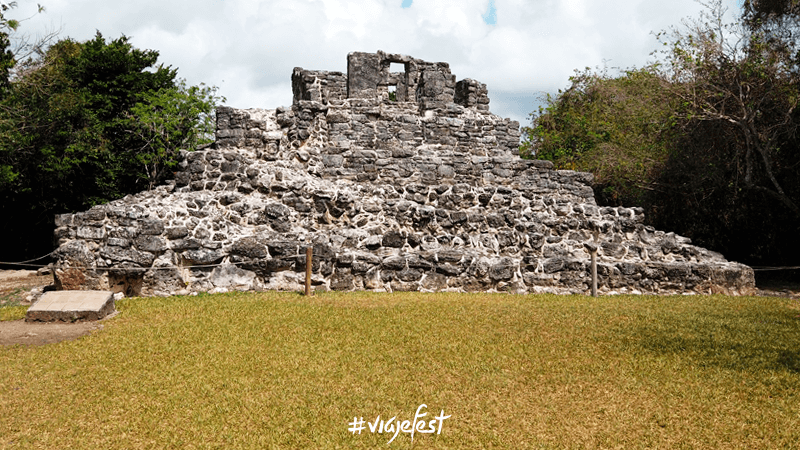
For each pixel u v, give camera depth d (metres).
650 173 20.39
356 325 8.38
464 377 6.43
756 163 16.95
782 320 9.55
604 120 25.91
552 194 16.47
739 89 16.05
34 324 8.38
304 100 16.34
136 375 6.37
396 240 12.38
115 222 10.55
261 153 15.02
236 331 7.99
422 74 17.25
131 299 10.11
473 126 17.17
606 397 5.99
